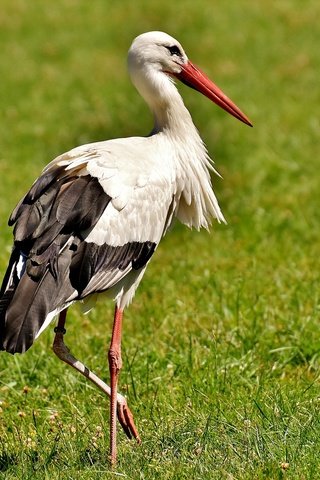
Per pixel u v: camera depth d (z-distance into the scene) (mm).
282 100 25969
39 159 21594
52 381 11195
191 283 14016
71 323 12742
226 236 16484
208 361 11133
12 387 11094
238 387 10562
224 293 13383
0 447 9219
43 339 12219
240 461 8234
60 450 8836
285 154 21219
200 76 10648
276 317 12469
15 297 8219
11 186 19109
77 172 8992
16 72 29906
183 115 10227
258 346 11711
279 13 35344
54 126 24391
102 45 33062
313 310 12547
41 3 38188
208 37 32812
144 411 10039
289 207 17875
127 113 25344
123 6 37344
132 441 9055
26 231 8578
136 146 9719
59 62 31188
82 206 8734
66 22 35656
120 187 9078
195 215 10289
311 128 23109
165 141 10023
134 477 8109
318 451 8312
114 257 9016
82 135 23484
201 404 9867
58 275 8438
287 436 8633
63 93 27703
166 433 8938
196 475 8008
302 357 11484
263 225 16812
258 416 9188
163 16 35688
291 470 7988
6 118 25188
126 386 10680
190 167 10086
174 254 15641
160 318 12766
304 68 29078
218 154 21422
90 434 9336
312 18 34625
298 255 15211
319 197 18344
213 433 8766
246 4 36656
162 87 10188
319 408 9398
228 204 18156
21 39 33688
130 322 12781
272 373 11055
